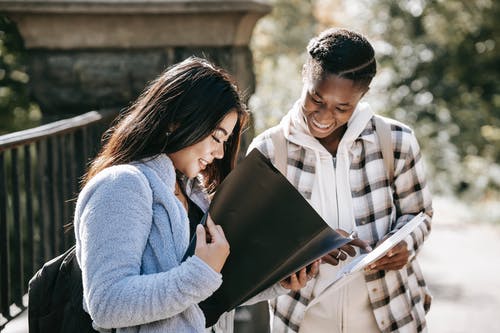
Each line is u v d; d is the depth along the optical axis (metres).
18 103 7.37
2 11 3.79
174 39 3.92
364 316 2.51
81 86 3.96
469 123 16.27
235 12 3.82
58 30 3.91
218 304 1.91
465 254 6.86
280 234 1.86
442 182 13.41
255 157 1.82
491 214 9.01
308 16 16.59
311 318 2.54
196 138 1.78
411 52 18.14
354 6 18.61
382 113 16.00
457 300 5.39
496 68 18.55
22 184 6.44
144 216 1.67
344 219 2.50
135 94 3.97
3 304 2.77
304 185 2.51
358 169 2.49
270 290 2.09
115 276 1.60
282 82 8.33
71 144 3.31
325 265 2.50
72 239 3.35
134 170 1.71
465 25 17.81
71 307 1.84
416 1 18.42
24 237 6.04
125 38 3.92
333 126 2.39
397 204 2.58
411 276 2.59
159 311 1.61
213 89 1.78
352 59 2.28
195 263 1.65
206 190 2.14
